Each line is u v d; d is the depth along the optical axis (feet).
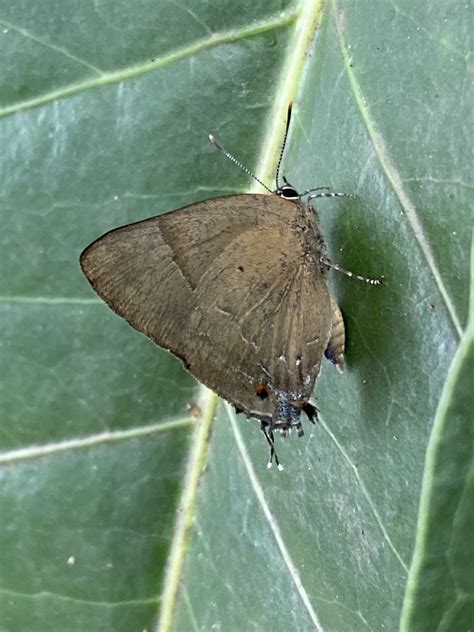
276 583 0.32
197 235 0.31
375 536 0.29
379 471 0.29
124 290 0.31
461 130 0.28
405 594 0.26
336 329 0.30
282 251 0.31
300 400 0.31
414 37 0.29
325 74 0.32
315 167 0.32
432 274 0.28
